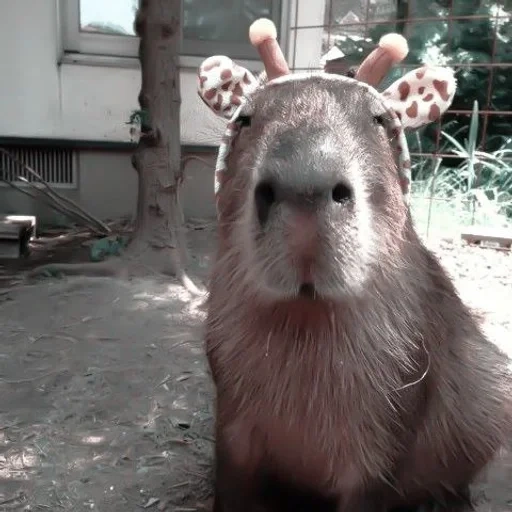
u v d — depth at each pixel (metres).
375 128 0.77
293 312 0.70
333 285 0.62
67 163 2.86
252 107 0.81
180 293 1.96
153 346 1.58
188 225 2.77
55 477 1.06
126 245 2.28
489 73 3.53
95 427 1.23
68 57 2.77
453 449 0.96
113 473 1.08
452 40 3.67
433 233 2.85
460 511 1.03
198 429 1.23
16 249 2.29
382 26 3.67
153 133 2.14
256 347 0.76
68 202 2.63
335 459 0.84
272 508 0.99
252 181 0.67
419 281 0.86
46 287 1.98
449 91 0.92
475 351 1.01
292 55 3.03
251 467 0.90
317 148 0.61
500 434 1.02
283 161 0.60
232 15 2.98
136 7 2.83
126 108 2.85
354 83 0.80
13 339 1.61
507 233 2.74
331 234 0.60
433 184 3.08
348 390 0.78
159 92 2.13
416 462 0.93
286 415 0.80
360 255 0.64
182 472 1.09
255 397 0.80
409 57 3.65
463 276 2.33
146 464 1.11
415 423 0.86
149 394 1.36
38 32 2.72
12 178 2.82
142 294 1.94
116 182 2.89
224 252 0.83
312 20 3.02
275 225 0.60
